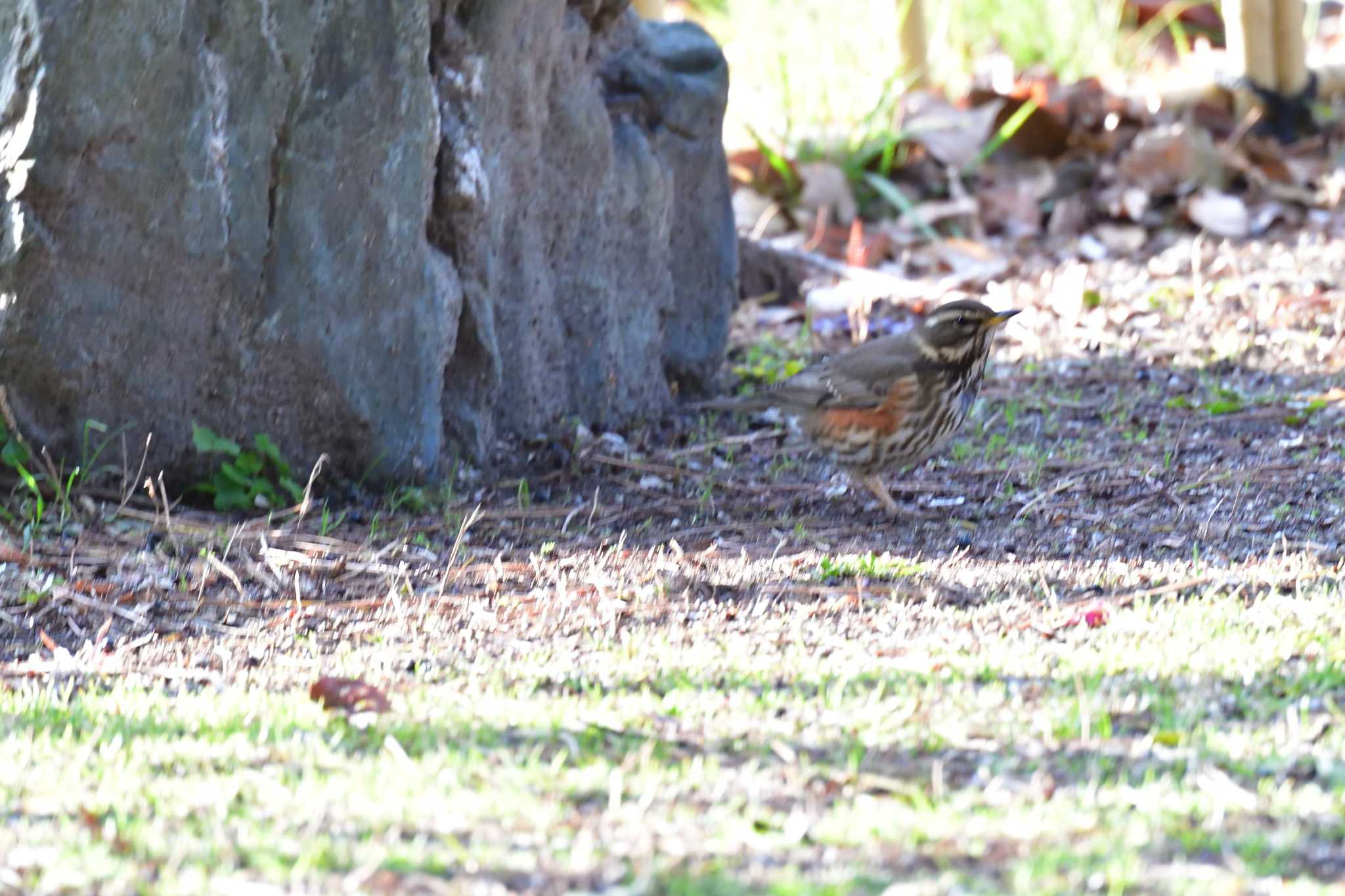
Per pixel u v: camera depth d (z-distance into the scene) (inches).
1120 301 706.8
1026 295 725.9
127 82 434.3
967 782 263.7
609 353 563.8
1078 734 285.6
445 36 487.8
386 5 462.0
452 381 514.0
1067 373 629.9
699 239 604.4
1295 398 584.7
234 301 462.3
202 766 274.5
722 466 535.8
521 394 534.9
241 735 293.0
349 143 465.7
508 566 429.7
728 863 228.1
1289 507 476.4
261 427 477.1
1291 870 224.2
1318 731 285.3
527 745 284.8
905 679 322.3
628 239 567.5
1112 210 806.5
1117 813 246.5
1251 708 298.8
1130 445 546.3
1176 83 904.3
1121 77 973.8
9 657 368.2
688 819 246.5
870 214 832.3
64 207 436.5
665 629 374.0
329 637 377.7
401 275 480.4
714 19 1016.9
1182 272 738.2
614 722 296.7
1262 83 863.1
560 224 544.4
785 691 315.9
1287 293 695.1
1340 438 542.3
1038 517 480.1
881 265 785.6
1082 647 345.7
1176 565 421.7
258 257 462.0
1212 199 797.2
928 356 482.0
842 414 480.1
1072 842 233.6
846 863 227.5
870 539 461.1
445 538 461.7
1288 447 535.8
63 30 425.7
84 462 459.2
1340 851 230.8
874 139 839.1
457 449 514.0
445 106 491.2
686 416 588.1
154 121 439.8
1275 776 263.9
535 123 520.4
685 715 300.8
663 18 750.5
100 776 269.4
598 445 544.7
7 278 439.2
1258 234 783.7
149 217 446.0
